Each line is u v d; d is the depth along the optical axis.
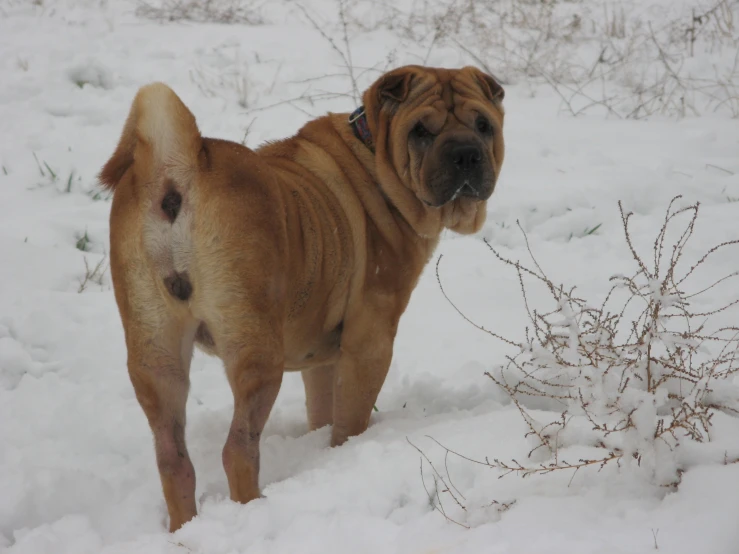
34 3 20.98
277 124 15.27
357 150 7.65
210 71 17.42
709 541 4.64
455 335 9.95
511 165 14.62
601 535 4.87
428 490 5.86
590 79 17.89
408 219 7.59
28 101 15.50
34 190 12.90
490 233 12.84
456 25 19.70
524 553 4.69
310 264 6.98
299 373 9.60
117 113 15.43
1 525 6.32
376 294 7.46
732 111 16.94
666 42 19.97
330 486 6.04
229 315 6.19
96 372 9.04
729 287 10.76
